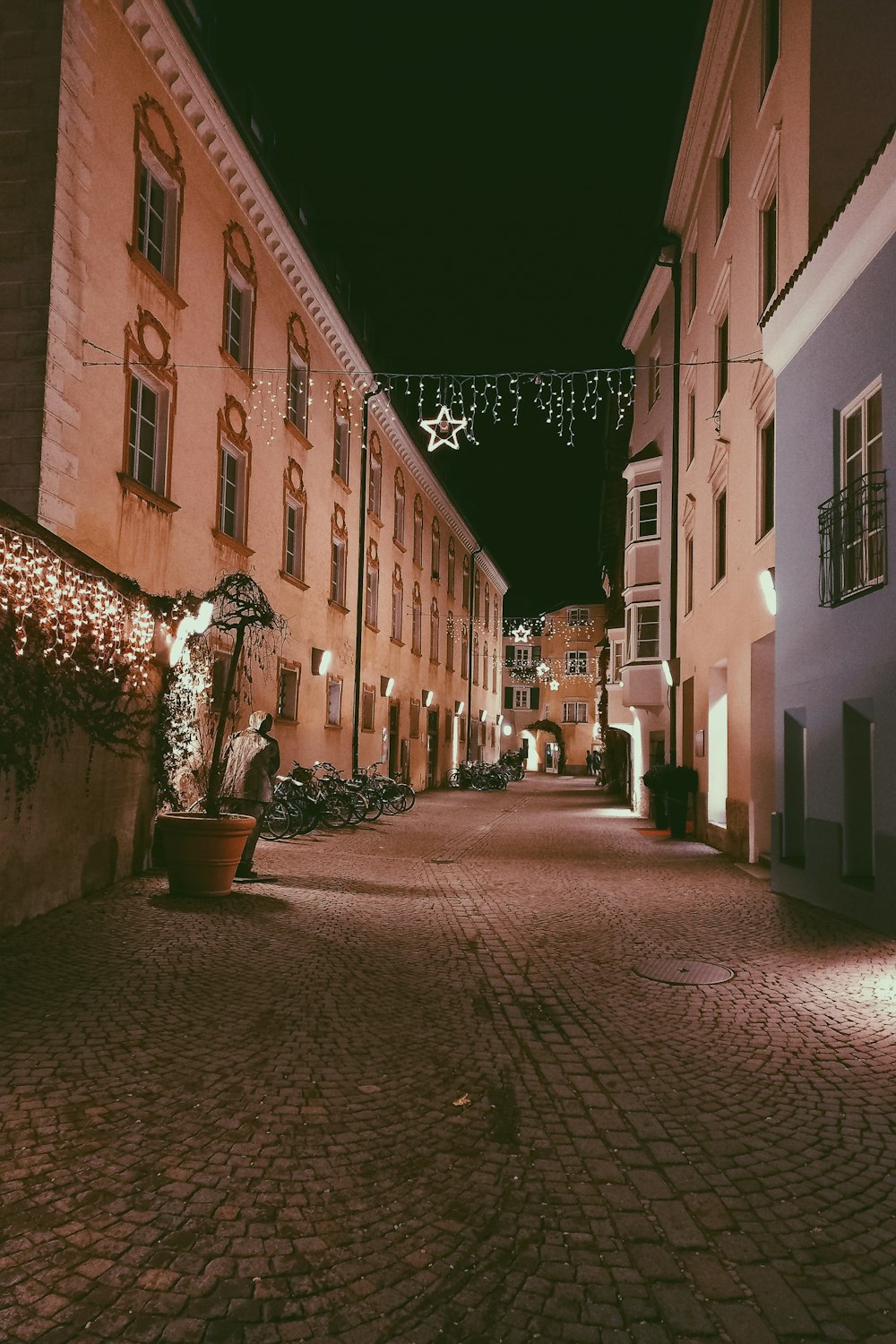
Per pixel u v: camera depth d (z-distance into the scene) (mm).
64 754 8359
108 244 11711
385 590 28500
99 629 9062
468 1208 3410
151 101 12891
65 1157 3660
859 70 10453
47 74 10680
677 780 18031
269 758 10961
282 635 18422
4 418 10367
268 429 17641
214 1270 2938
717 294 16188
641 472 23609
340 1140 3941
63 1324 2652
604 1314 2787
